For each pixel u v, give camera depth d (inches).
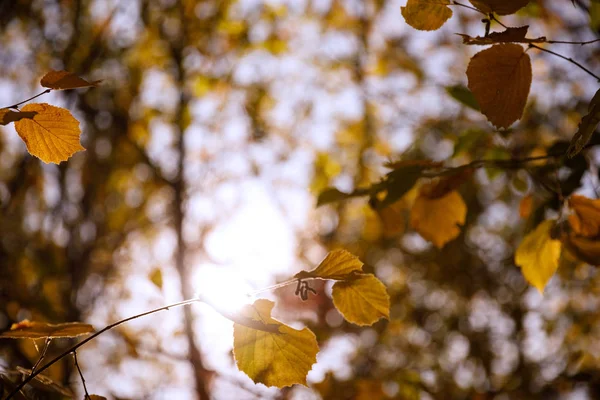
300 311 166.4
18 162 205.9
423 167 61.2
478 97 45.7
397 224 69.0
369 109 243.0
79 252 203.8
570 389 124.6
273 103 245.4
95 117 215.2
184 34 217.9
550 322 300.5
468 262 339.3
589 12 71.9
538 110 159.2
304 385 41.0
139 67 215.5
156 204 235.5
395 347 309.6
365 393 129.6
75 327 44.2
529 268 62.1
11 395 39.2
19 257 168.6
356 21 243.4
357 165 238.5
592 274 286.0
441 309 347.6
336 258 39.8
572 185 67.0
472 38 42.3
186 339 173.9
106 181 225.5
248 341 40.8
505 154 83.4
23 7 175.0
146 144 222.1
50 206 205.0
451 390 259.1
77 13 193.3
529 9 102.2
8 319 127.4
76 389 108.3
